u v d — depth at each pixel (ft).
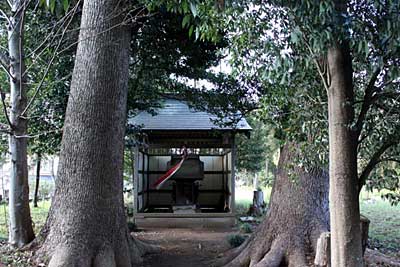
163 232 33.78
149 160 44.78
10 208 18.83
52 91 24.11
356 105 10.96
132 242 21.58
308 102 12.55
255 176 67.15
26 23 21.68
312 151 13.28
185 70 29.07
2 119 22.86
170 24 25.03
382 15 8.60
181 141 41.06
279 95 13.06
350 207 9.95
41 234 17.97
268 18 9.96
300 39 9.15
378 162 11.39
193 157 40.01
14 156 18.99
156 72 28.81
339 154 10.02
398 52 8.79
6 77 22.77
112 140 18.24
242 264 19.61
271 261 18.34
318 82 11.94
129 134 30.83
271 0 9.39
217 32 13.65
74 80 18.35
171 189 44.27
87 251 17.04
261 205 44.57
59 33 19.35
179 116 39.24
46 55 22.24
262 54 10.74
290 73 10.21
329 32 8.65
